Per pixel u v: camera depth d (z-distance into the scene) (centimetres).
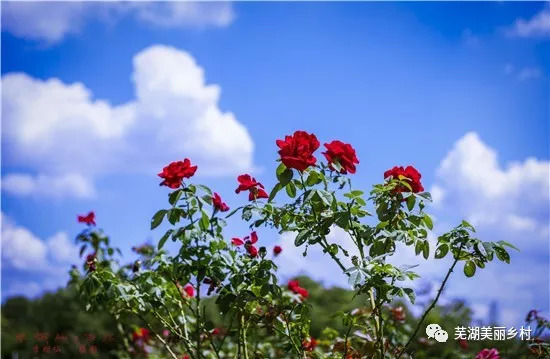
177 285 204
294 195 167
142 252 259
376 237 167
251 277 181
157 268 202
